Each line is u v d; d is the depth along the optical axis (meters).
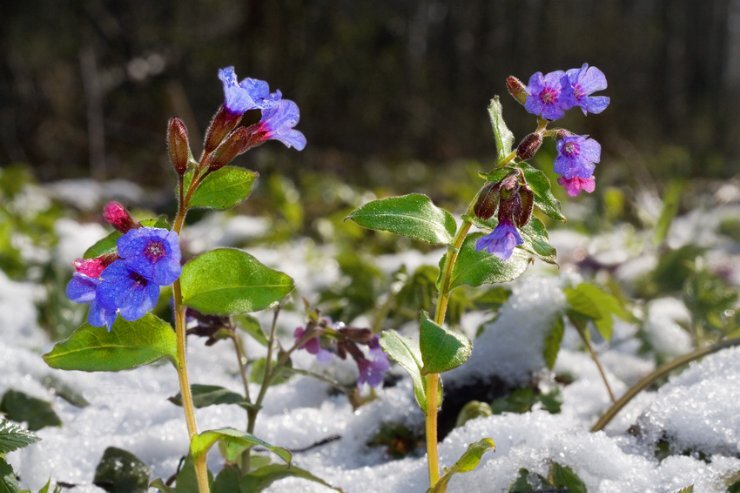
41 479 0.75
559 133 0.63
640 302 1.19
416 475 0.72
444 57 6.14
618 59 7.10
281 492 0.72
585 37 7.00
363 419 0.83
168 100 3.76
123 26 4.60
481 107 5.87
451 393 0.84
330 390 0.90
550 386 0.84
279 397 0.89
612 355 0.96
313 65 4.85
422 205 0.65
